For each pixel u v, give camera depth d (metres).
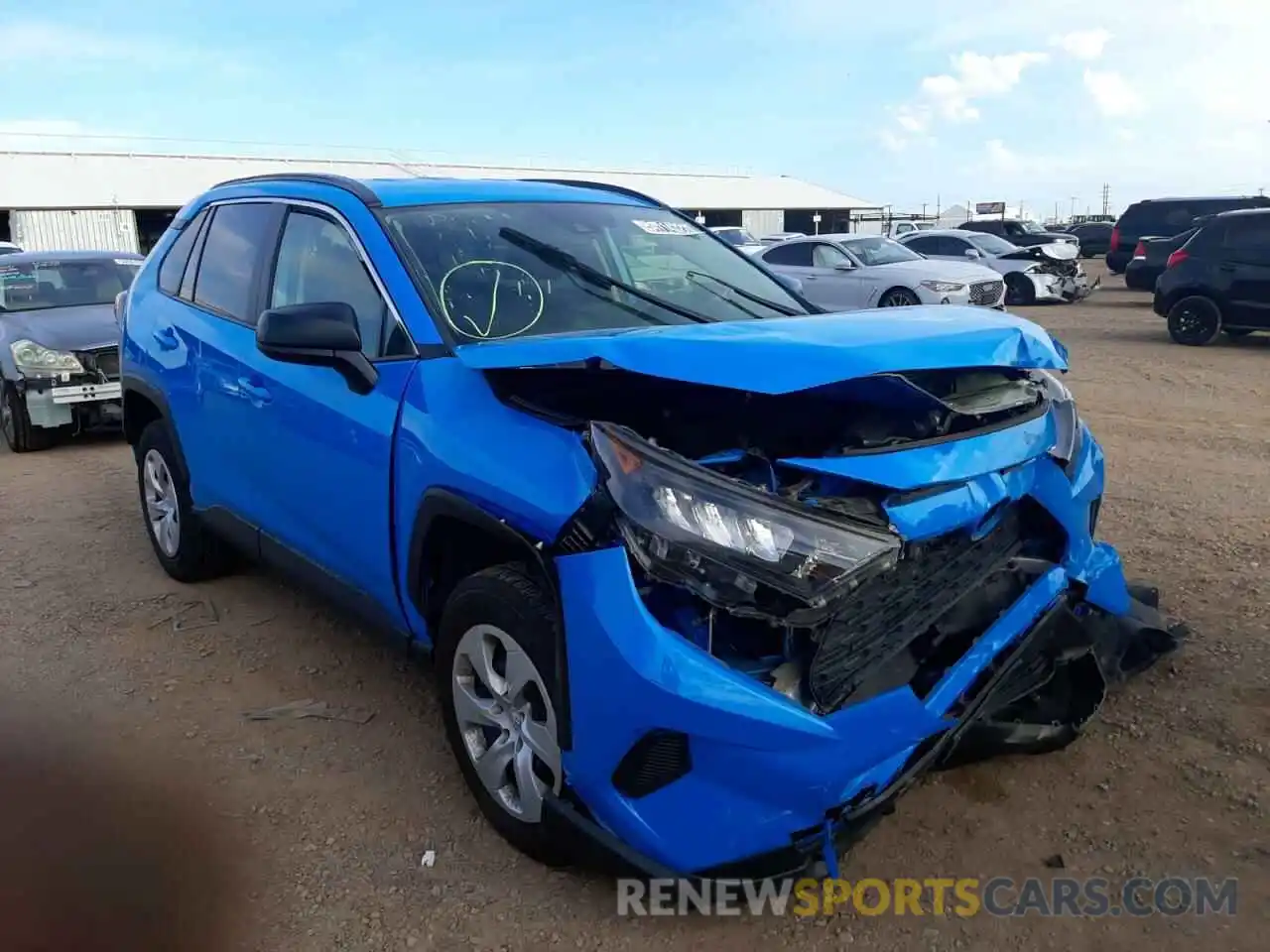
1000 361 2.57
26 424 7.94
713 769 2.31
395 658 4.05
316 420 3.32
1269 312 12.27
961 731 2.62
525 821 2.71
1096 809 2.97
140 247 37.81
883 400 2.58
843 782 2.34
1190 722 3.39
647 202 4.25
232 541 4.20
